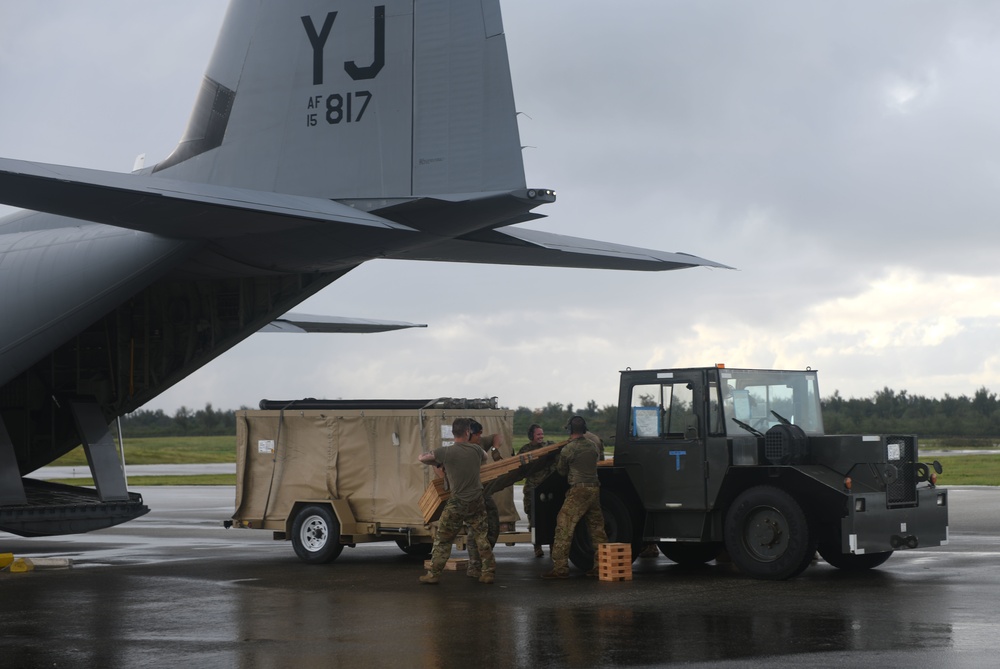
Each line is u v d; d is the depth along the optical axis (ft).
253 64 43.16
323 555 39.40
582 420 34.71
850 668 20.01
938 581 32.89
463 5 38.63
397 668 20.58
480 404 39.99
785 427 34.76
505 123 37.47
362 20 40.60
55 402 50.62
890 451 34.01
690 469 35.27
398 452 38.83
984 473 101.65
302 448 40.57
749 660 20.88
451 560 39.37
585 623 25.45
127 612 27.94
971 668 19.88
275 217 35.37
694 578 34.40
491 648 22.47
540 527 37.35
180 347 49.60
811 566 37.58
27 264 43.70
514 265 45.88
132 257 41.73
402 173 39.19
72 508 44.09
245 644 23.21
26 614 27.76
